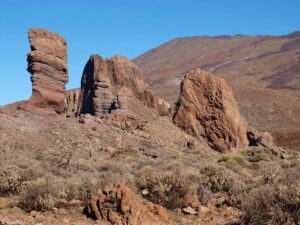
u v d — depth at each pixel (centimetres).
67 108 7756
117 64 7462
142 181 1355
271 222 927
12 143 3434
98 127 4731
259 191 1063
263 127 11619
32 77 4388
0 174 1435
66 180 1498
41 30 4428
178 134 5544
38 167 1775
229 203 1307
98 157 3447
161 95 16988
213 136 5688
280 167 2423
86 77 7862
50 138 3934
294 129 10894
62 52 4547
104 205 1077
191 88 5966
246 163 2708
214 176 1612
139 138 4906
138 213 1041
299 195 951
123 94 5891
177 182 1274
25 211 1129
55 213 1097
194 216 1155
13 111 4269
